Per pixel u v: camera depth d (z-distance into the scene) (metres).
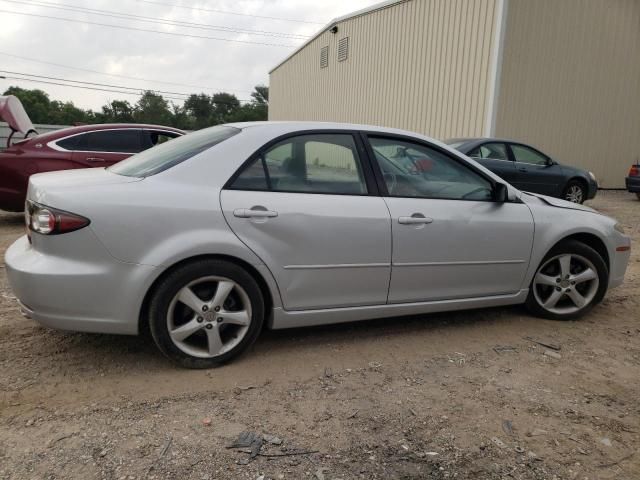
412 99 15.91
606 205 12.60
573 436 2.67
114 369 3.20
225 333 3.34
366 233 3.44
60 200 2.85
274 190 3.27
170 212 2.97
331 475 2.30
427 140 3.84
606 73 15.15
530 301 4.26
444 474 2.34
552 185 10.65
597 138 15.55
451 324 4.17
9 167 6.99
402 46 16.33
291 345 3.65
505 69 13.02
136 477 2.23
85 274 2.86
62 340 3.58
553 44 13.72
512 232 3.95
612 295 5.13
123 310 2.95
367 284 3.53
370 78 18.22
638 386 3.24
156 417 2.70
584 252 4.26
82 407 2.77
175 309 3.11
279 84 28.30
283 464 2.36
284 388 3.05
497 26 12.73
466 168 3.93
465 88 13.81
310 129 3.47
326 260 3.37
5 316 3.94
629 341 3.96
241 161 3.22
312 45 23.08
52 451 2.39
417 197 3.70
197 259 3.07
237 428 2.63
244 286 3.19
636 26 15.41
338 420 2.74
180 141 3.67
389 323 4.14
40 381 3.02
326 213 3.33
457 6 13.93
